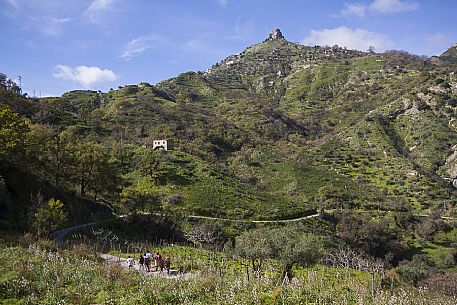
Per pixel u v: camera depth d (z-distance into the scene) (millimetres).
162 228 56406
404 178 104125
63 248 30547
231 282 19500
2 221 36281
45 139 57750
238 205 72625
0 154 44406
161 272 28406
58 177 55344
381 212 84875
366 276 39875
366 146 128375
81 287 18156
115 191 67438
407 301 20562
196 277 21344
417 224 81375
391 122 141250
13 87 110562
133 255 37625
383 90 182000
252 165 110062
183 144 102500
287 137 148250
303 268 38125
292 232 39250
